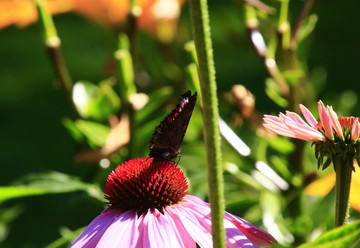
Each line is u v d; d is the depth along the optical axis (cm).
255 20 98
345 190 82
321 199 98
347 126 82
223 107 104
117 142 97
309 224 95
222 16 108
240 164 99
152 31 105
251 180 99
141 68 108
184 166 105
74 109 101
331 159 82
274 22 97
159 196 85
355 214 99
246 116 98
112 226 83
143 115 100
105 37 107
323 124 82
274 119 82
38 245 157
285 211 102
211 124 76
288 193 98
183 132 86
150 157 86
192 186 98
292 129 82
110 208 85
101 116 102
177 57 105
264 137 97
